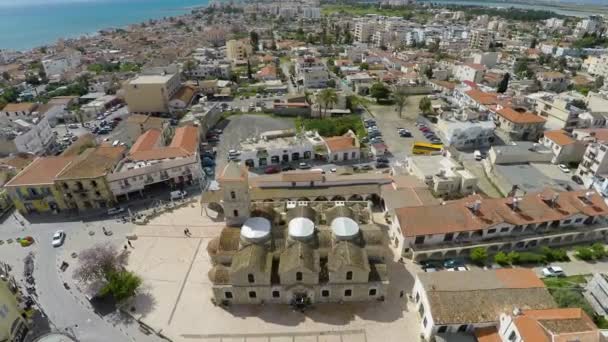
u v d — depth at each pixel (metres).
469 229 66.19
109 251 63.59
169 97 150.12
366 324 54.47
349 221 60.31
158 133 109.25
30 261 67.75
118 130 133.00
